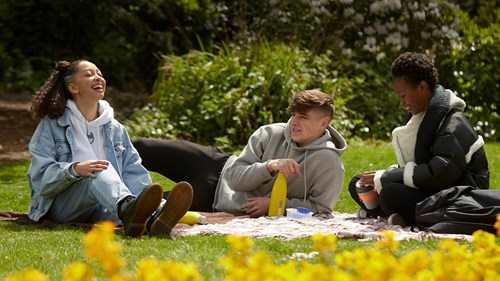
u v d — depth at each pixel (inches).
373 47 820.0
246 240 154.3
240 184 369.4
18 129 784.3
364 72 804.6
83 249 281.4
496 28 838.5
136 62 1053.2
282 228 325.1
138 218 312.7
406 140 354.3
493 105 818.8
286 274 138.3
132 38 1051.3
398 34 836.6
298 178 366.3
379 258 149.9
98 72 353.7
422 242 296.5
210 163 386.3
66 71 352.8
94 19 1029.2
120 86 1023.0
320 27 848.3
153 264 141.2
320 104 362.9
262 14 904.3
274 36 855.1
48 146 347.6
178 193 311.4
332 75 769.6
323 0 850.1
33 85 976.3
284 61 730.2
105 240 145.0
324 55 775.7
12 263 260.5
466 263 164.4
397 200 340.8
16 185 544.4
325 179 365.1
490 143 766.5
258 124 698.2
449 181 336.2
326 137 370.6
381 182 345.4
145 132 698.2
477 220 321.1
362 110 768.3
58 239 303.6
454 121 340.2
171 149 386.3
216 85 721.6
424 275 147.1
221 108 700.0
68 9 1022.4
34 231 327.6
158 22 1067.9
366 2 856.3
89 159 346.9
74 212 346.9
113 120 358.6
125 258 263.3
